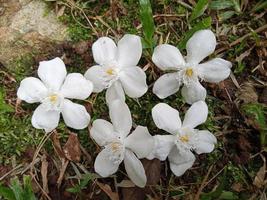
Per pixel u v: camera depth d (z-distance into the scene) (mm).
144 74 145
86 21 166
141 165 141
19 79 160
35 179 153
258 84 163
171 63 150
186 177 154
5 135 156
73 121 149
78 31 165
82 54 163
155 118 146
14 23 164
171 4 169
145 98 159
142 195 151
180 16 168
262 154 155
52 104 147
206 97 160
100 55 150
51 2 167
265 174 152
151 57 159
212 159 155
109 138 144
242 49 166
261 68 164
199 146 146
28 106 159
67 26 165
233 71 164
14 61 161
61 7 167
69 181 153
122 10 168
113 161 144
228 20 169
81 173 153
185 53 161
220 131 158
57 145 154
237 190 152
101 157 145
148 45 157
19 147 155
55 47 163
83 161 155
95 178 152
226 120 159
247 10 170
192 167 155
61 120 157
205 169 155
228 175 154
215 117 159
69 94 149
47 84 149
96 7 168
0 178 152
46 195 151
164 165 154
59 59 150
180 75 148
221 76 149
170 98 159
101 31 166
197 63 151
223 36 167
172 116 146
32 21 165
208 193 145
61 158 154
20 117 158
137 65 161
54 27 165
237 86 162
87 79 150
